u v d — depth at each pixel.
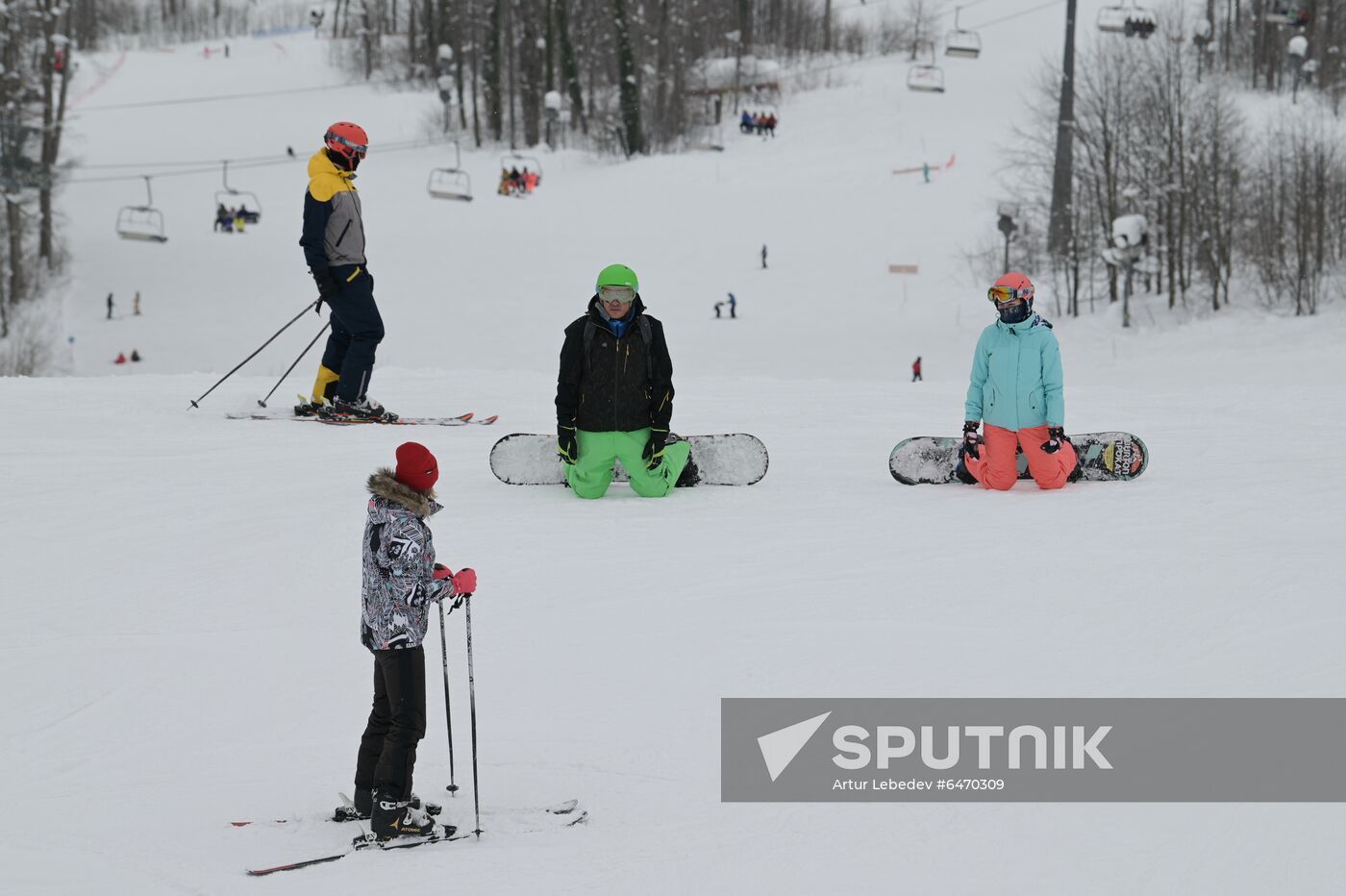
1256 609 17.17
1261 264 106.31
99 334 127.31
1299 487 24.97
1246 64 179.75
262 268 146.62
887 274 130.25
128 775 13.88
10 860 11.79
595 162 186.50
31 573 21.11
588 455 25.33
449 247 147.88
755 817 12.15
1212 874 10.69
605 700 15.24
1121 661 15.62
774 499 25.53
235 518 24.17
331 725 15.08
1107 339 102.88
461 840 11.98
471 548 21.78
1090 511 23.48
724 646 16.77
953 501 25.00
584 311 124.75
